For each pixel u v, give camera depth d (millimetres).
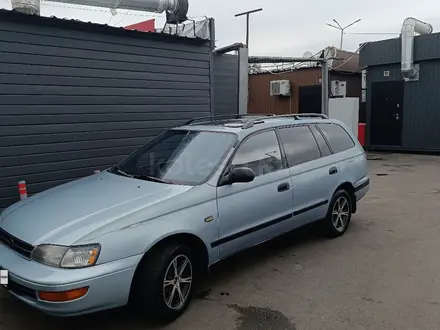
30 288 2838
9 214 3586
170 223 3305
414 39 14422
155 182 3855
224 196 3783
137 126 7691
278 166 4477
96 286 2857
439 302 3590
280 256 4758
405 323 3242
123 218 3117
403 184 9305
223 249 3803
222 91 10531
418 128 14945
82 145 6922
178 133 4727
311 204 4848
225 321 3320
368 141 16312
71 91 6707
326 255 4781
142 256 3104
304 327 3211
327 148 5289
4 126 6000
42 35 6293
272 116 5109
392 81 15492
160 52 7922
